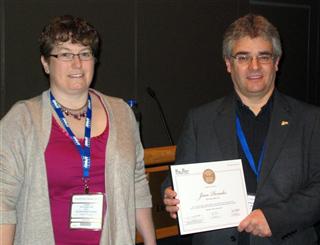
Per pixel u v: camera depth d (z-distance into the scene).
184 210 1.85
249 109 1.97
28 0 3.05
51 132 1.72
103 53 3.42
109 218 1.75
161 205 2.83
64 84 1.73
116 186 1.78
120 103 1.96
